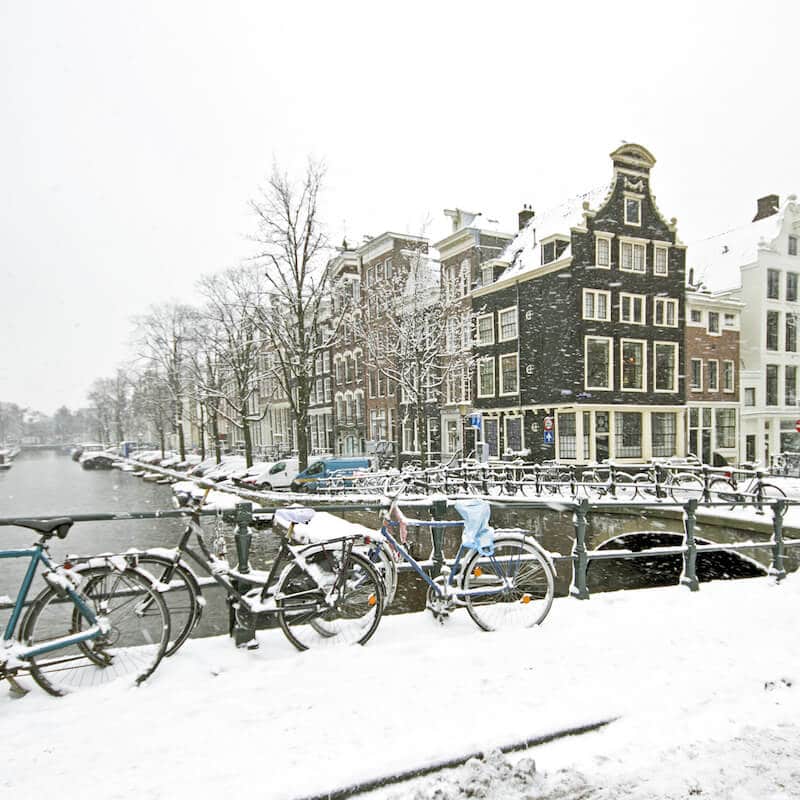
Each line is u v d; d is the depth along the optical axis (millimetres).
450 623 5121
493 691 3879
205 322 41719
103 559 4008
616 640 4766
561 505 5848
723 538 12305
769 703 3795
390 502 5203
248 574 4625
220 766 3051
